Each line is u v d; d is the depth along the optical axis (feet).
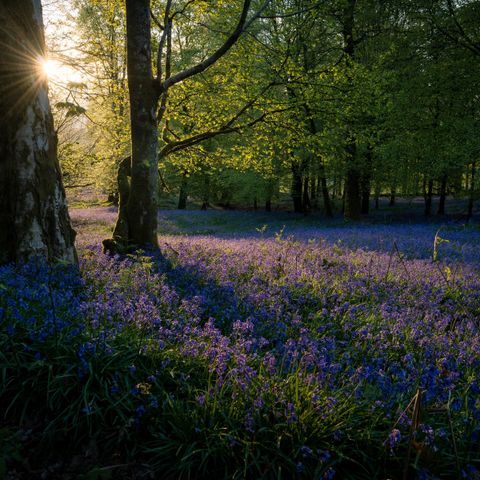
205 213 120.37
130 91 30.78
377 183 94.32
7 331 12.82
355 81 46.37
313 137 46.11
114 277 21.40
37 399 12.24
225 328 17.31
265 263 28.04
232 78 44.86
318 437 10.50
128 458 10.89
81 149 52.85
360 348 15.52
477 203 127.65
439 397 11.92
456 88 70.95
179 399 12.25
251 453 10.09
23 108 21.30
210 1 37.40
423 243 45.06
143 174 31.37
